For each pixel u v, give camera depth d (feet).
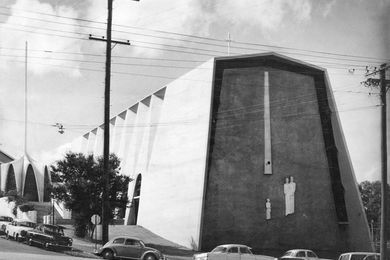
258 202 165.58
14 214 224.94
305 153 175.83
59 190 142.72
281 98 175.73
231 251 97.40
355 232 177.06
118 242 92.38
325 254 168.76
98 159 148.77
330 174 179.52
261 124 170.81
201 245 157.38
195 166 167.32
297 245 167.73
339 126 179.73
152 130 215.31
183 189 171.63
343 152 179.11
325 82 181.47
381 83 92.73
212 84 168.25
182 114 182.60
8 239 117.50
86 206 141.38
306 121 178.40
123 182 146.20
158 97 220.43
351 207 177.27
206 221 160.86
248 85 172.86
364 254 94.79
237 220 162.81
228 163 165.89
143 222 195.42
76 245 127.03
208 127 164.96
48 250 102.32
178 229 168.55
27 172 320.91
